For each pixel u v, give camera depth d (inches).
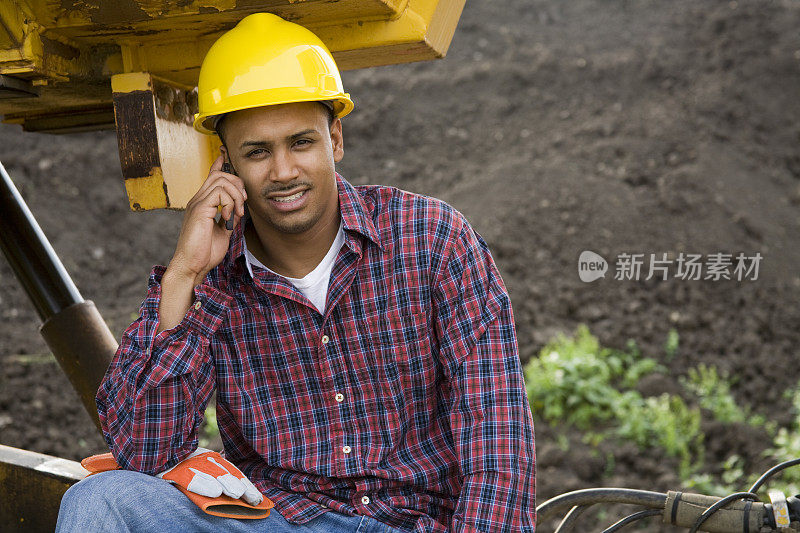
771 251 376.2
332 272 115.4
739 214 390.6
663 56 498.0
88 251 398.9
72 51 114.4
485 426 113.6
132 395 110.1
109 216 422.3
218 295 112.3
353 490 117.0
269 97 104.3
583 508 137.6
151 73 118.4
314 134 107.7
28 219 158.2
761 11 519.8
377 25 112.8
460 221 119.3
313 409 118.3
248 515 111.0
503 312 117.8
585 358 315.6
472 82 503.2
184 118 128.4
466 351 115.6
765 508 128.0
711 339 335.6
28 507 143.5
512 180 424.5
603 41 525.3
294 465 117.0
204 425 294.8
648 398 308.7
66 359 152.8
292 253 115.7
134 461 111.4
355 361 117.0
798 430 286.5
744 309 348.8
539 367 321.1
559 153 441.4
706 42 505.0
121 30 110.2
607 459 278.5
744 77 476.4
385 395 117.6
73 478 140.9
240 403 118.0
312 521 115.9
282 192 108.3
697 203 396.5
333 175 111.7
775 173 427.5
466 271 117.3
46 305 154.9
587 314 352.5
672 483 265.9
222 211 111.1
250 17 107.0
